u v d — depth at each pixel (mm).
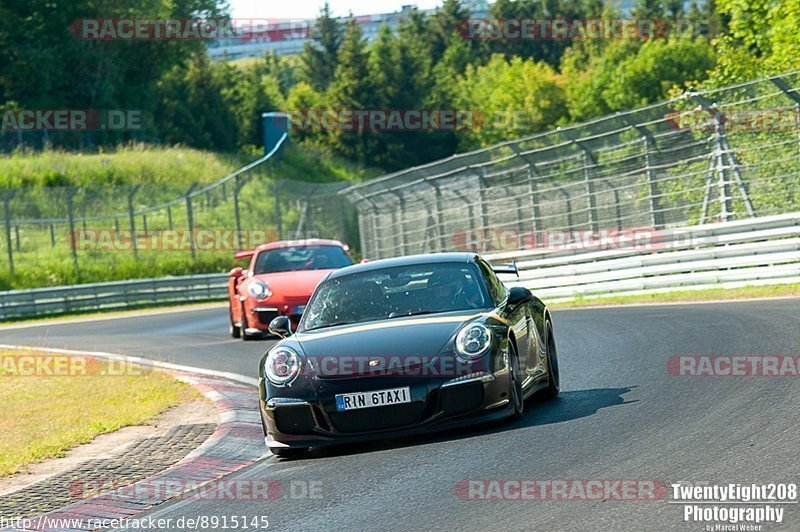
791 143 66125
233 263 139500
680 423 25453
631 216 77250
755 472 19984
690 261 67875
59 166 167375
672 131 73875
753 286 63938
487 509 19484
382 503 21078
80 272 126062
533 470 22250
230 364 50906
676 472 20656
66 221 123938
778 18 106500
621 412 27844
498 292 31516
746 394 28500
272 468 26906
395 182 104312
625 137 78625
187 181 179125
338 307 30672
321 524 20125
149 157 186250
